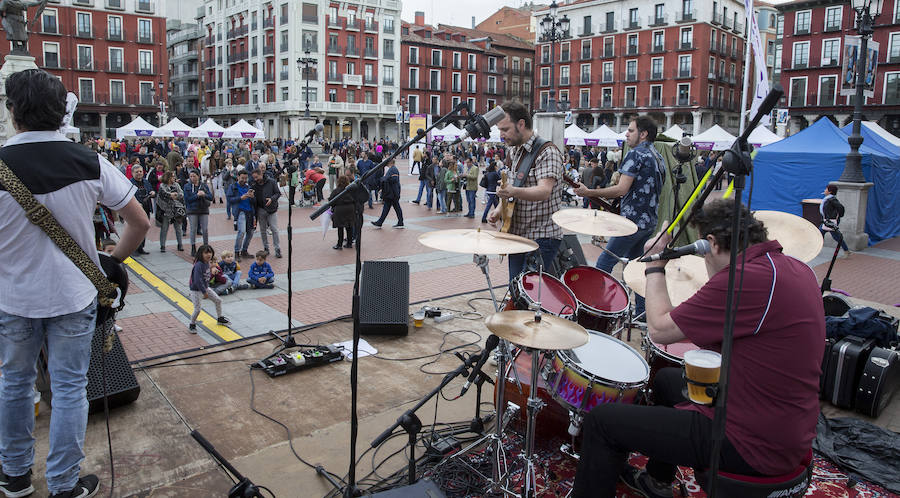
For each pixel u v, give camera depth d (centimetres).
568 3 5778
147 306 668
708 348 239
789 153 1422
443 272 877
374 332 555
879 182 1295
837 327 439
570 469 333
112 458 321
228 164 1429
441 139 3806
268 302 701
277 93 5559
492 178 1376
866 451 354
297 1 5262
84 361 283
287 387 441
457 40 6575
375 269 567
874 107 4106
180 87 7325
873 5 1153
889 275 955
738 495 225
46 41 4638
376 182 1675
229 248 1056
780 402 219
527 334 259
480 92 6569
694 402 219
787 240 404
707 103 5116
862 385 402
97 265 278
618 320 373
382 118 5934
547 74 5994
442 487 314
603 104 5616
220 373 465
